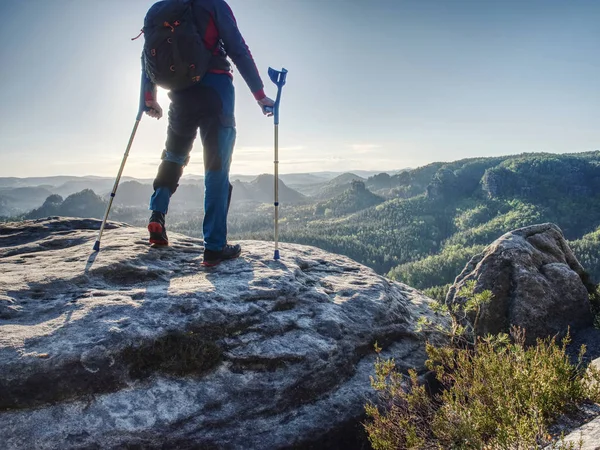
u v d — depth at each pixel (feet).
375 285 18.84
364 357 15.58
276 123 16.87
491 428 9.43
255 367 13.05
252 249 19.95
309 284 17.61
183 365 12.23
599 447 7.56
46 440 10.01
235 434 11.85
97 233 20.48
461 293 14.60
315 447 12.80
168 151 16.76
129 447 10.61
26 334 11.32
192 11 14.26
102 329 11.85
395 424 11.23
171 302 13.50
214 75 15.21
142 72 16.12
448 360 12.92
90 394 11.03
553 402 9.94
